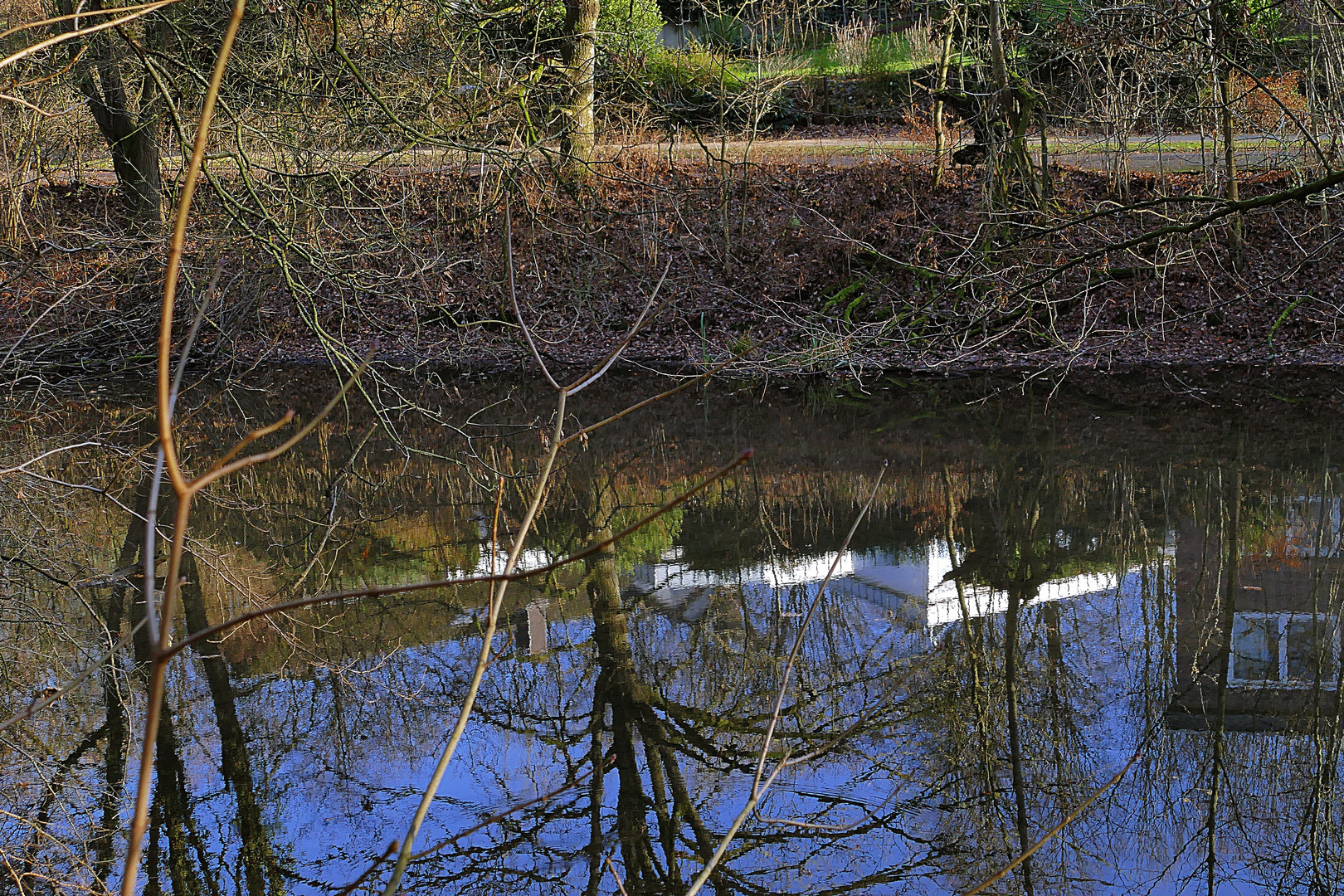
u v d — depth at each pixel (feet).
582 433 6.27
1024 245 45.24
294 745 18.25
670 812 16.16
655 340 49.88
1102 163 55.42
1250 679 20.35
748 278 52.24
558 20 43.62
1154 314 47.60
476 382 46.06
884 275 51.16
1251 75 38.11
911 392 42.80
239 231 29.78
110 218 47.73
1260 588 23.94
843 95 71.26
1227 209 28.66
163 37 28.30
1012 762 17.61
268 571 25.81
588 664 21.48
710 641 22.52
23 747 17.53
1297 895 13.85
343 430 39.55
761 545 27.63
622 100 57.67
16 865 14.20
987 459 34.09
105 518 28.50
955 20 53.67
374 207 28.55
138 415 38.58
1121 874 14.43
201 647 21.77
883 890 14.08
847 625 23.13
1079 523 28.25
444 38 30.25
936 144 55.36
